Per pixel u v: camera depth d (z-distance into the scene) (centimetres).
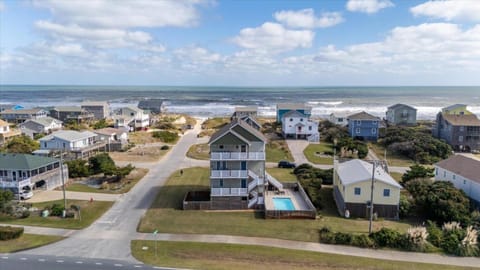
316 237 3148
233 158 3919
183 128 10456
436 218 3547
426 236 2962
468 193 3969
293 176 5297
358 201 3769
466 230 3073
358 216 3775
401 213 3738
